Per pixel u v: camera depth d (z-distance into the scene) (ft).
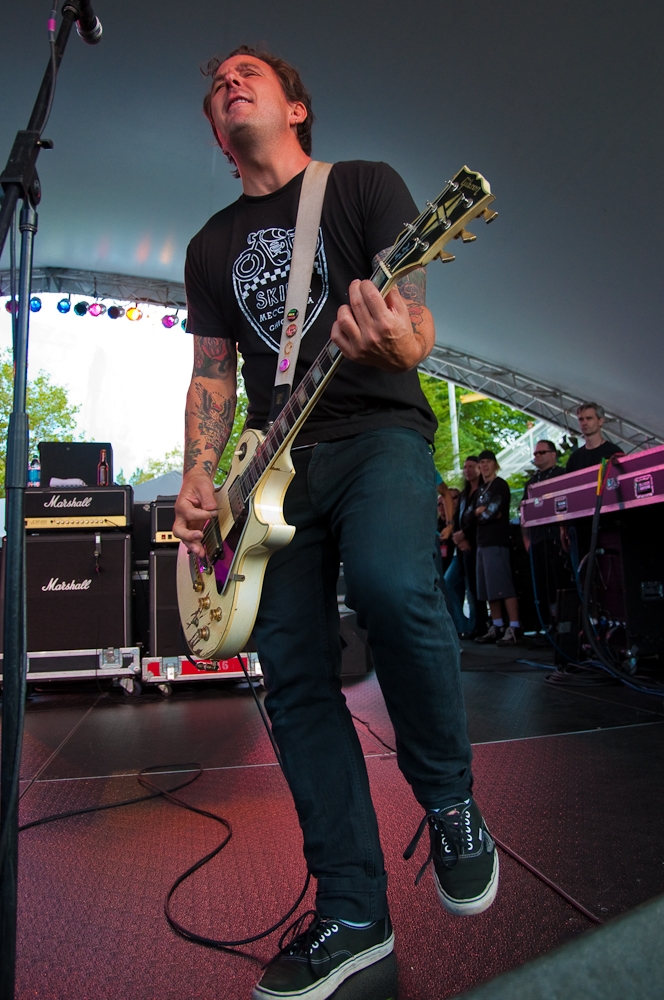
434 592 4.08
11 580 3.48
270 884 5.30
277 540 4.45
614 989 1.60
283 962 3.95
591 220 22.11
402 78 19.79
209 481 5.30
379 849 4.29
